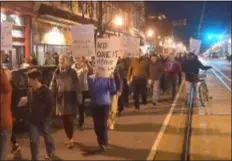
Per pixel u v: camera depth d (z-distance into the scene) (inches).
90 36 464.8
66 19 1109.7
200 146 443.2
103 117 414.6
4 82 310.0
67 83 418.6
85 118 607.5
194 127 549.3
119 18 1770.4
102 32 1061.1
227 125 565.3
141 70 682.2
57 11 1048.2
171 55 908.6
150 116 631.8
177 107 735.7
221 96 925.8
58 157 390.9
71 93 420.2
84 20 1220.5
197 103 782.5
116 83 504.1
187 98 783.1
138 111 682.8
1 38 398.3
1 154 313.4
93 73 470.3
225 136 493.7
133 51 684.1
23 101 368.2
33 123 351.3
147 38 2618.1
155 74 755.4
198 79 777.6
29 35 921.5
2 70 314.0
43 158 387.9
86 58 532.1
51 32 1050.7
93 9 1309.1
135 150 419.2
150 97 879.7
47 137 367.2
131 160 382.3
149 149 423.5
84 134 497.7
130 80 690.8
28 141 454.0
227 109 713.0
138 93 688.4
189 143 454.9
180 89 1065.5
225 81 1455.5
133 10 2315.5
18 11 866.1
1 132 311.7
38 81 351.6
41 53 992.9
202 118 621.3
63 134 495.2
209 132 516.7
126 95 715.4
